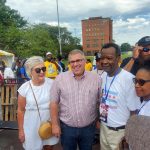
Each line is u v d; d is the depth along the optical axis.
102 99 1.43
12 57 9.93
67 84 1.51
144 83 1.05
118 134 1.40
